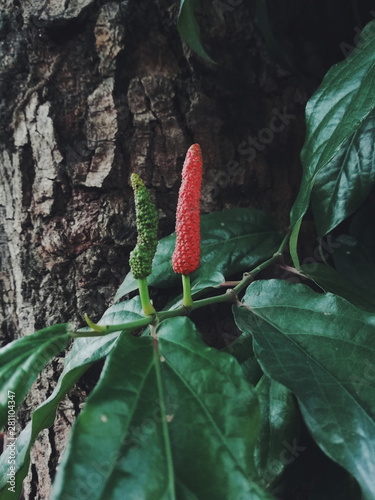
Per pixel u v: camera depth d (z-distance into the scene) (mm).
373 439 146
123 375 144
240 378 144
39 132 232
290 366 162
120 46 224
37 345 158
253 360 195
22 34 226
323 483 199
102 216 234
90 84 230
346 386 158
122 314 209
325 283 216
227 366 147
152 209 172
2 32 227
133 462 130
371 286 241
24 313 250
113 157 231
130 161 235
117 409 137
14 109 235
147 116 233
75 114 232
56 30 225
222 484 130
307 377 159
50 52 227
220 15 234
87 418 133
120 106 231
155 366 149
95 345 200
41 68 229
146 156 234
